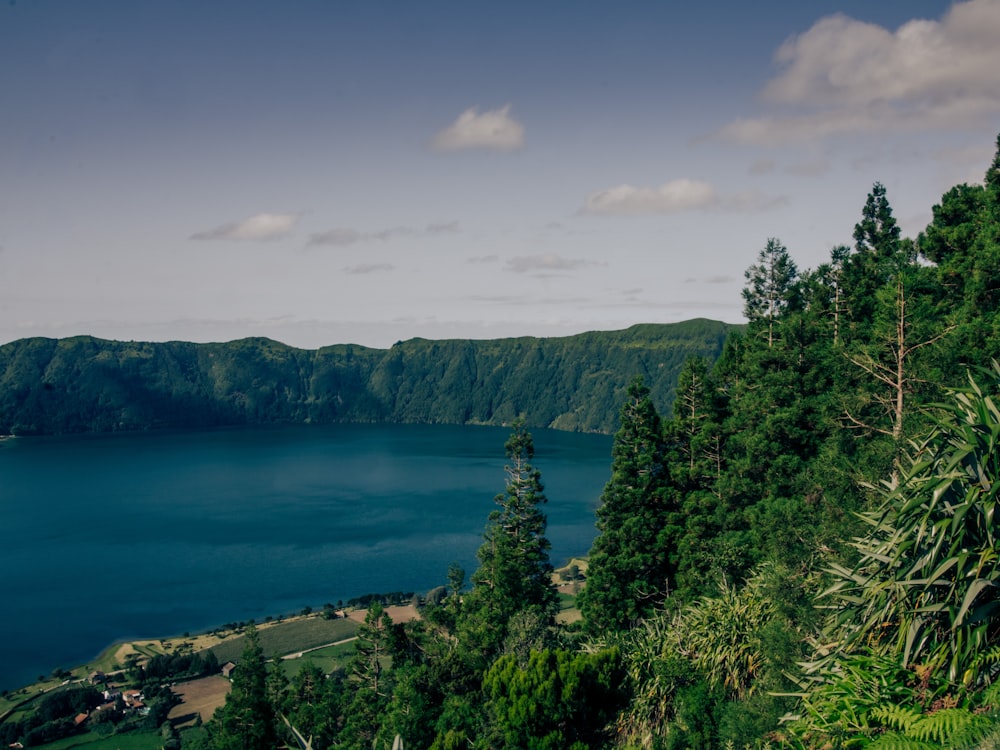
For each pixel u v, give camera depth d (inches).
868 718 358.6
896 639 402.0
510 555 1635.1
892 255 1898.4
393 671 1594.5
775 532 845.2
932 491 368.5
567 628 1653.5
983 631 343.6
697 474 1565.0
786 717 436.1
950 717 318.7
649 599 1485.0
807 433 1382.9
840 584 450.6
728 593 878.4
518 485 1769.2
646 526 1498.5
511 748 741.9
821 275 1678.2
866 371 1136.8
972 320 1080.8
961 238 1353.3
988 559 341.4
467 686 1190.9
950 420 408.5
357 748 1270.9
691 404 1704.0
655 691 770.8
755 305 1966.0
